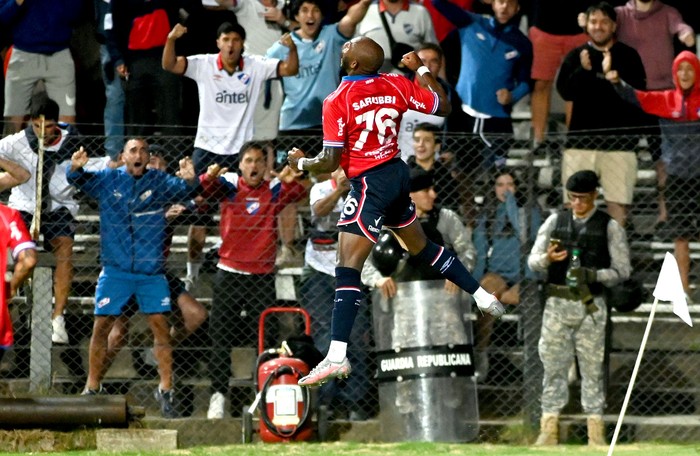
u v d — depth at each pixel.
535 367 36.72
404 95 23.64
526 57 43.19
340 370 23.33
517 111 48.44
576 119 41.81
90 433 33.47
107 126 42.19
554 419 35.34
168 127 40.66
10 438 32.81
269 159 38.12
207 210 37.91
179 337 38.50
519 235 38.12
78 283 40.09
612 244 35.69
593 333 35.31
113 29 42.50
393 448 31.95
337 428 36.06
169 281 38.31
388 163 23.66
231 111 40.72
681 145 40.50
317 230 37.97
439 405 35.19
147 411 37.97
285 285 40.28
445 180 38.38
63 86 44.00
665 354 39.06
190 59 40.78
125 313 37.34
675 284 24.25
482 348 38.12
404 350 35.47
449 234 36.12
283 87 42.38
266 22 44.62
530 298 37.03
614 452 31.69
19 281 31.27
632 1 44.62
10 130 43.09
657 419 36.75
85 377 38.44
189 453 31.31
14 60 43.31
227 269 37.91
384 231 35.47
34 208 37.97
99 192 36.97
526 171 38.88
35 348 37.62
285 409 34.19
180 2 43.31
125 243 37.03
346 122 23.31
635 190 43.09
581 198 35.59
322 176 38.00
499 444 35.50
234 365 38.75
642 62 43.47
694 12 48.97
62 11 43.59
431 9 45.84
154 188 37.25
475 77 42.91
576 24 44.94
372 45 23.59
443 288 35.56
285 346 35.19
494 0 43.09
